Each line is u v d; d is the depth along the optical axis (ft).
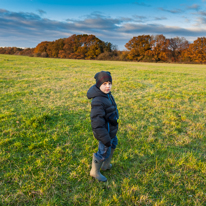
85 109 16.70
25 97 19.65
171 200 6.90
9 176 7.63
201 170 8.47
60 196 6.85
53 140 10.76
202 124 14.12
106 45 208.85
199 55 159.33
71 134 11.68
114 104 7.34
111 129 7.01
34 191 6.93
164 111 17.13
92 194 6.98
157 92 25.07
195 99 21.80
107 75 6.39
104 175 8.13
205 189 7.46
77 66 65.98
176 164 8.92
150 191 7.29
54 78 34.14
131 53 186.70
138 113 16.38
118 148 10.25
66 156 9.32
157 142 11.25
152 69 65.26
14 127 12.12
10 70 42.52
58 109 16.42
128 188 7.28
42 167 8.34
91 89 6.70
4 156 8.81
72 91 23.95
